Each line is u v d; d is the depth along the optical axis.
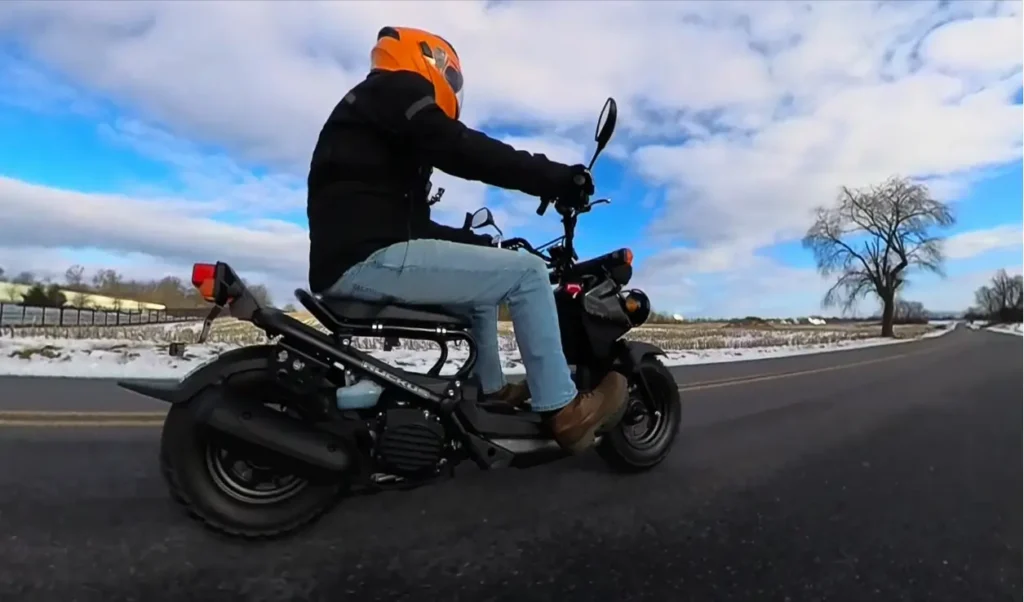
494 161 2.22
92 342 10.70
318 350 2.12
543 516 2.38
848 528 2.38
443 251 2.26
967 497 2.83
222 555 1.91
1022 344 26.44
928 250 49.44
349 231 2.18
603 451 2.97
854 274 51.69
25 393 5.29
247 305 2.06
